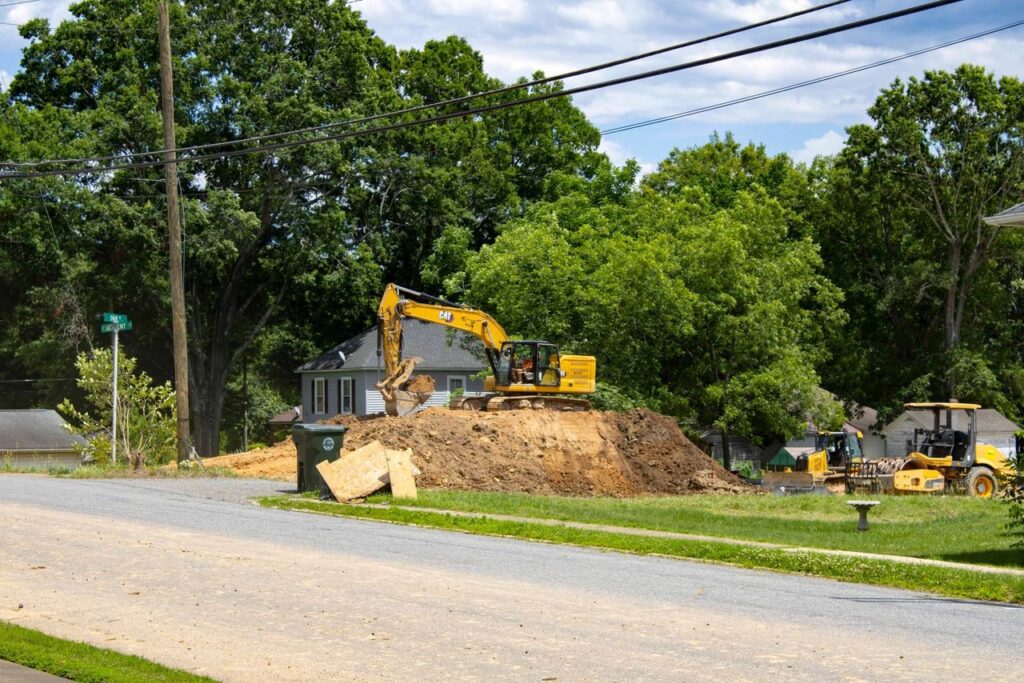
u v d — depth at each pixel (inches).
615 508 1028.5
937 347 2352.4
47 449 1866.4
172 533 742.5
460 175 2455.7
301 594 548.1
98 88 2290.8
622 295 1718.8
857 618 519.5
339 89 2363.4
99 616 498.3
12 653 413.4
